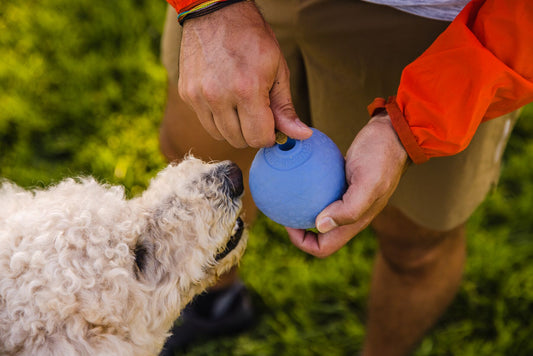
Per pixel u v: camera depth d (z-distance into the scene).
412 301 2.23
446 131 1.39
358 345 2.64
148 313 1.58
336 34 1.79
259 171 1.40
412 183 1.90
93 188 1.73
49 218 1.48
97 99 3.53
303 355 2.62
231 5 1.35
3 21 3.92
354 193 1.36
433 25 1.67
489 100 1.38
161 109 3.43
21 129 3.33
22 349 1.35
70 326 1.38
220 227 1.70
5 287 1.36
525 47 1.31
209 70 1.33
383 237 2.15
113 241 1.51
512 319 2.65
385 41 1.74
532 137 3.44
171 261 1.62
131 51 3.79
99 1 4.06
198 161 1.83
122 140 3.24
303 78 2.04
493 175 2.00
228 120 1.37
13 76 3.55
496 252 2.85
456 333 2.65
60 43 3.79
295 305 2.80
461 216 1.96
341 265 2.88
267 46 1.33
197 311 2.68
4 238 1.44
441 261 2.15
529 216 3.04
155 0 4.07
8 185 1.83
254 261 2.90
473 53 1.34
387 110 1.45
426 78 1.39
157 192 1.71
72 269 1.41
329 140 1.45
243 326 2.77
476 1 1.44
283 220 1.42
